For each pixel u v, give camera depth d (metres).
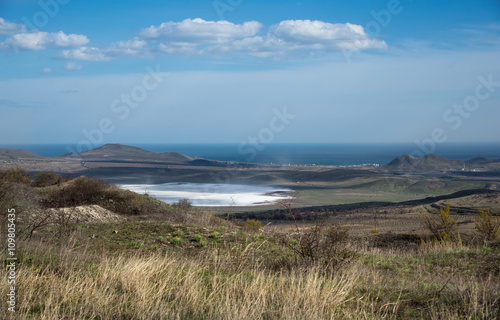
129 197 27.19
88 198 25.91
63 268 6.33
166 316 4.67
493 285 7.16
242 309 4.87
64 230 11.76
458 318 5.10
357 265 8.78
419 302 5.89
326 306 5.37
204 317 4.82
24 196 21.03
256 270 7.91
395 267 9.99
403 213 44.69
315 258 8.23
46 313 4.47
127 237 12.66
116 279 5.95
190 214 24.59
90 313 4.63
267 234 13.95
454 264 10.66
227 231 13.78
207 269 7.77
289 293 5.62
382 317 5.16
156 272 6.39
